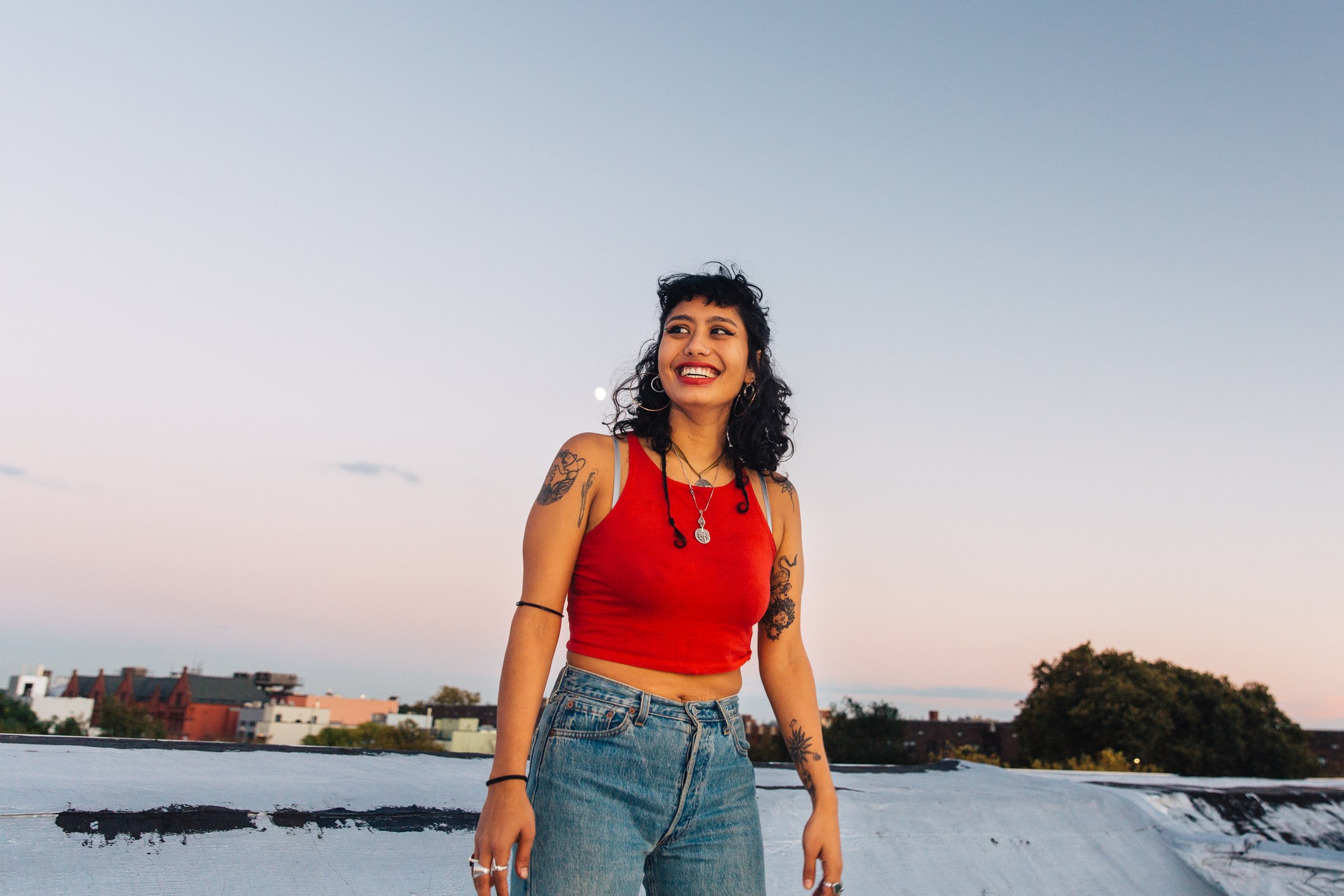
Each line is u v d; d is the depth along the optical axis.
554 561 1.44
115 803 1.85
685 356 1.58
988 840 3.28
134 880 1.73
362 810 2.20
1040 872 3.19
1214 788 4.48
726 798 1.44
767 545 1.56
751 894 1.43
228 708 68.94
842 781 3.61
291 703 70.56
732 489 1.58
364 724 53.06
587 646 1.44
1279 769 28.33
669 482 1.52
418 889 2.03
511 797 1.27
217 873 1.84
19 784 1.83
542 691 1.38
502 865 1.22
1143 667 30.94
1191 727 29.61
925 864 3.03
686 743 1.39
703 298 1.63
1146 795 4.14
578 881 1.30
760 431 1.70
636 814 1.36
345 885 1.95
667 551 1.44
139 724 60.12
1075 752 30.52
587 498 1.48
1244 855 3.44
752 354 1.72
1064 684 31.52
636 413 1.64
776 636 1.71
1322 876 3.18
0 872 1.60
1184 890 3.39
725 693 1.49
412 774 2.66
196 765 2.37
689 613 1.43
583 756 1.36
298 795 2.16
